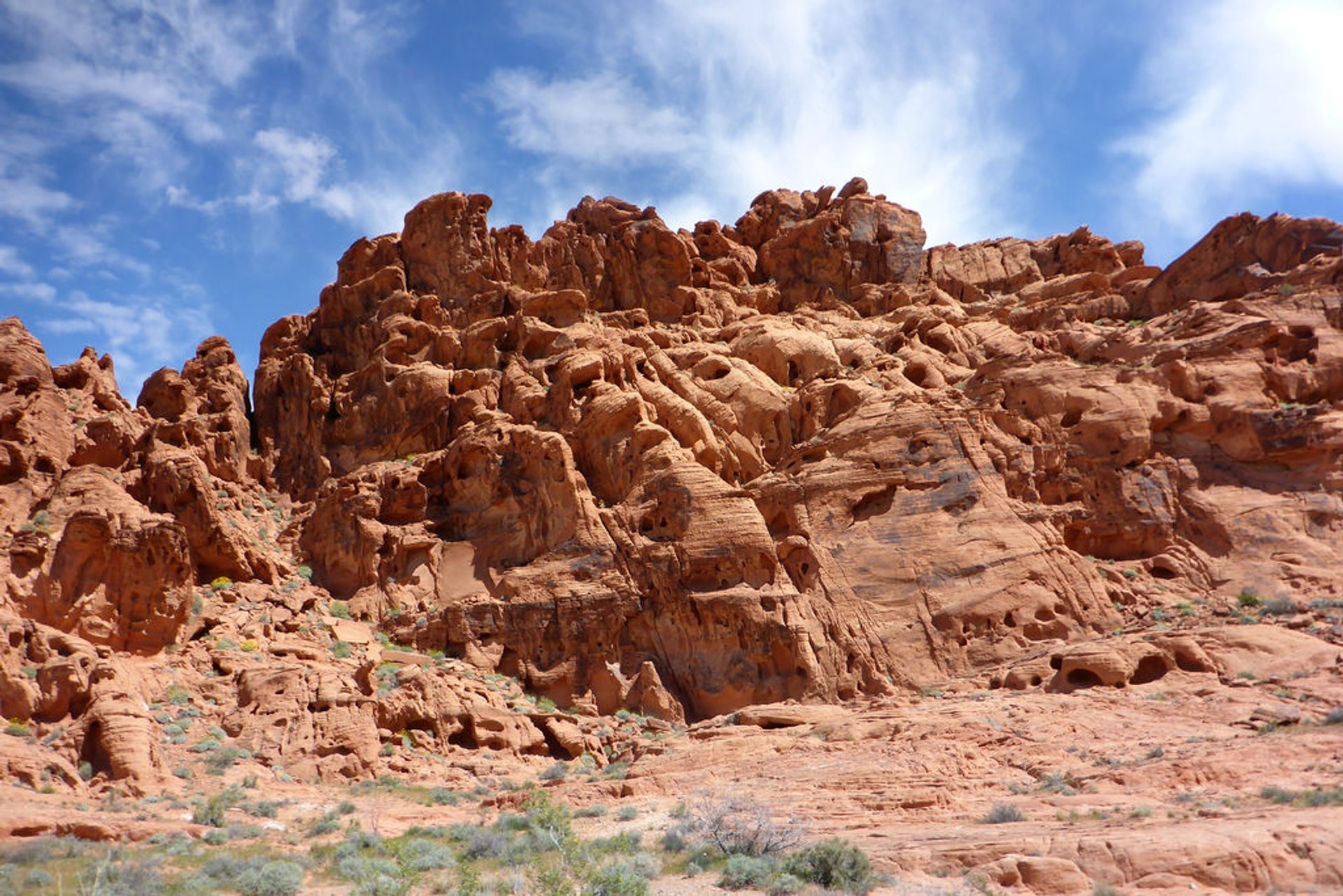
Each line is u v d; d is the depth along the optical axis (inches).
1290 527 1488.7
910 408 1665.8
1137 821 832.9
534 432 1701.5
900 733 1181.1
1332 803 821.9
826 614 1505.9
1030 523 1534.2
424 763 1322.6
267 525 1819.6
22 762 1061.1
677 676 1515.7
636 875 800.9
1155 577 1504.7
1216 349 1642.5
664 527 1595.7
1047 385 1660.9
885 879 768.3
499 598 1587.1
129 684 1247.5
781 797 1026.7
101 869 780.6
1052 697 1243.2
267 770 1245.1
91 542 1370.6
